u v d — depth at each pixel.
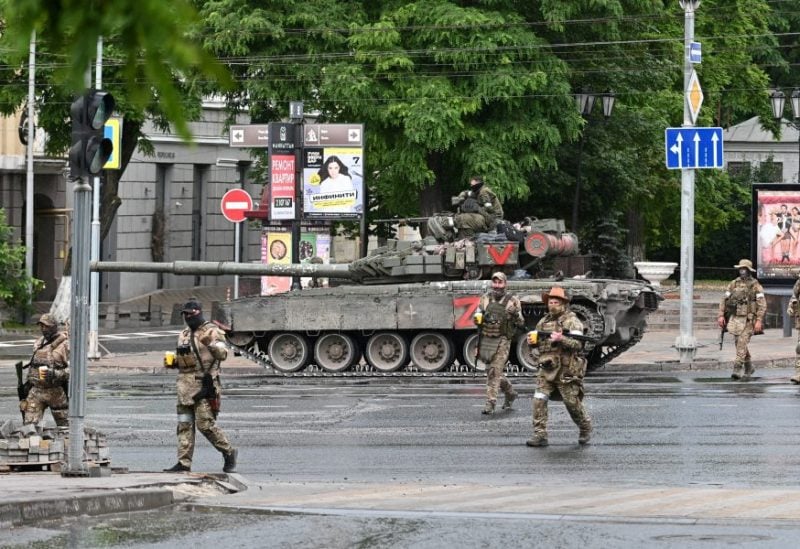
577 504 30.00
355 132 91.62
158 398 58.44
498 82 95.81
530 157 99.00
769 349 81.06
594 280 72.06
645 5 104.56
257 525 26.78
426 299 72.25
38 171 131.00
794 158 177.00
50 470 36.47
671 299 116.50
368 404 55.25
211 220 152.00
